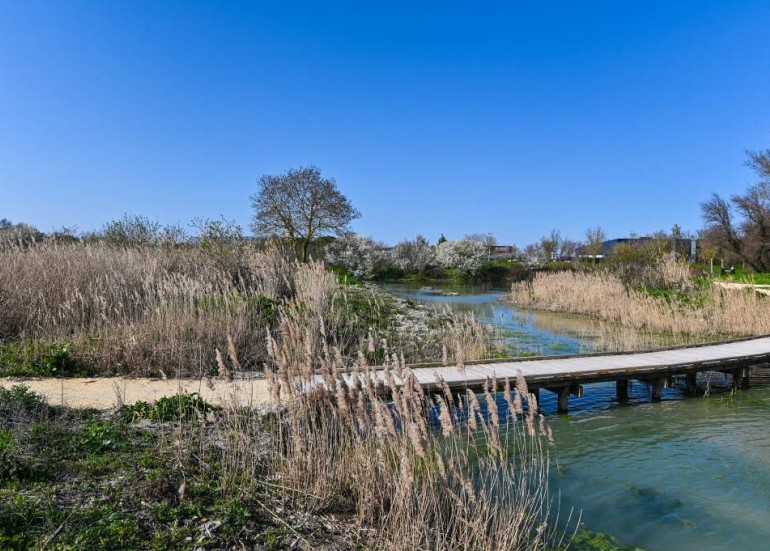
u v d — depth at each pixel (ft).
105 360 31.30
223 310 38.83
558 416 33.86
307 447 20.03
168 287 38.58
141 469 18.24
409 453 20.57
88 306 37.88
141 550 14.16
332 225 119.65
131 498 16.42
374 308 55.62
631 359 40.96
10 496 15.46
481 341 48.55
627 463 25.91
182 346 32.12
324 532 16.71
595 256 179.83
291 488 18.31
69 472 17.51
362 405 19.69
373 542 16.42
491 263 178.81
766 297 73.77
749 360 41.63
